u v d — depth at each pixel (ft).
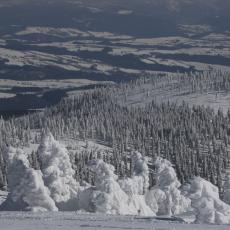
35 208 610.65
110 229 406.21
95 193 616.80
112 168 649.61
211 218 482.69
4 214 534.78
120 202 620.90
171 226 428.97
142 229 407.44
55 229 405.39
